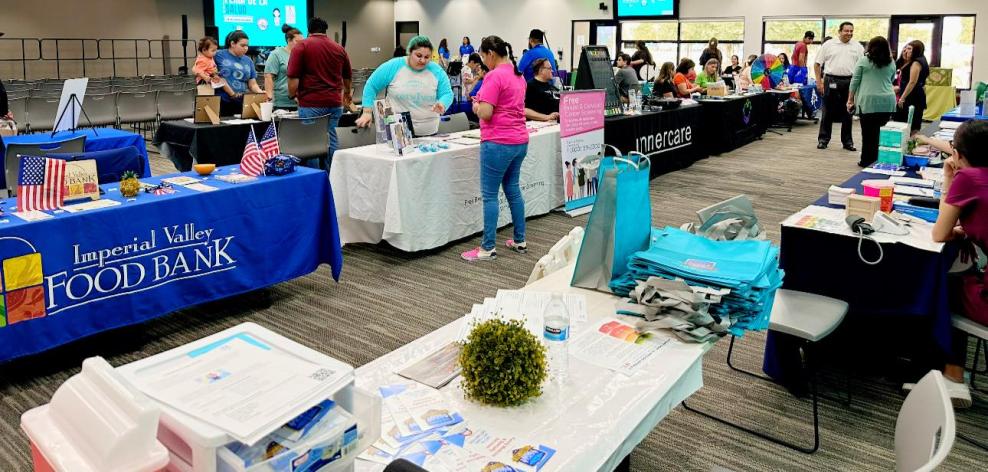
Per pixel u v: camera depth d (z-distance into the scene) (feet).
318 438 3.66
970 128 8.64
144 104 28.43
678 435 8.80
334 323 12.04
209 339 4.39
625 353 5.98
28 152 13.29
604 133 20.40
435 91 17.43
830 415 9.27
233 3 53.62
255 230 12.05
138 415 3.31
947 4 43.27
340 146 16.26
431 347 6.15
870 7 45.60
